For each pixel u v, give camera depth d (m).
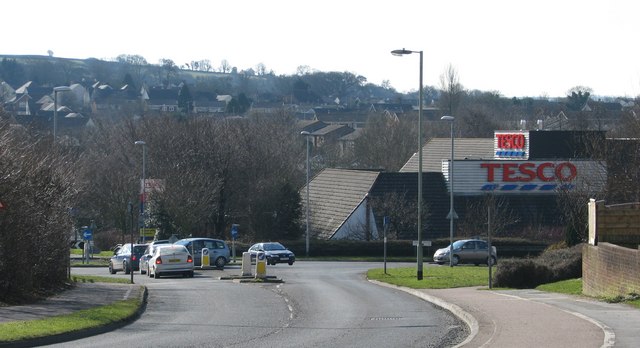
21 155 36.31
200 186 88.81
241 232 98.12
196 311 35.25
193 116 128.12
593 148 78.19
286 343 25.78
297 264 75.75
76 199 55.91
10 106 190.50
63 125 176.62
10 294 34.19
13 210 33.59
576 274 46.88
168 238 86.44
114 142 110.69
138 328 29.25
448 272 58.28
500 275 45.94
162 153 95.88
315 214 99.12
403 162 141.50
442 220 90.12
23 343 24.03
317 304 38.50
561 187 77.50
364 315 33.97
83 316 29.33
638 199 64.94
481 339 25.28
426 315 33.91
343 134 191.75
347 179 101.62
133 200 90.81
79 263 75.94
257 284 51.16
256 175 97.38
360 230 91.19
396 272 58.53
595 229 39.44
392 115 195.38
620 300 33.81
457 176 92.31
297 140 138.50
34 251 36.62
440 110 188.75
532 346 23.55
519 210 90.31
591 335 25.11
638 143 67.50
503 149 96.50
